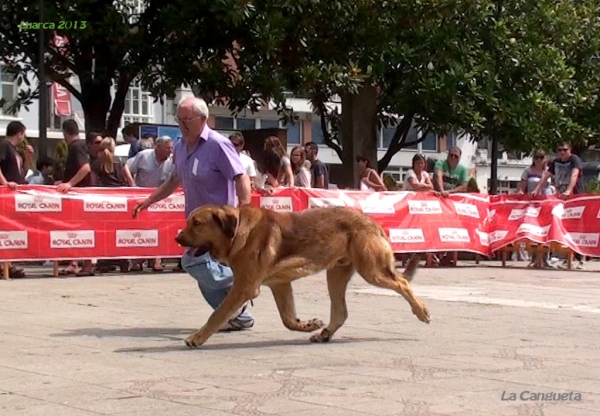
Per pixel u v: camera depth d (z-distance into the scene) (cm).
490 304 1155
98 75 2014
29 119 3884
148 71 2047
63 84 2108
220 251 820
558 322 1004
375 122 2366
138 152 1653
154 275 1505
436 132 2348
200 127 886
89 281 1403
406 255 1762
